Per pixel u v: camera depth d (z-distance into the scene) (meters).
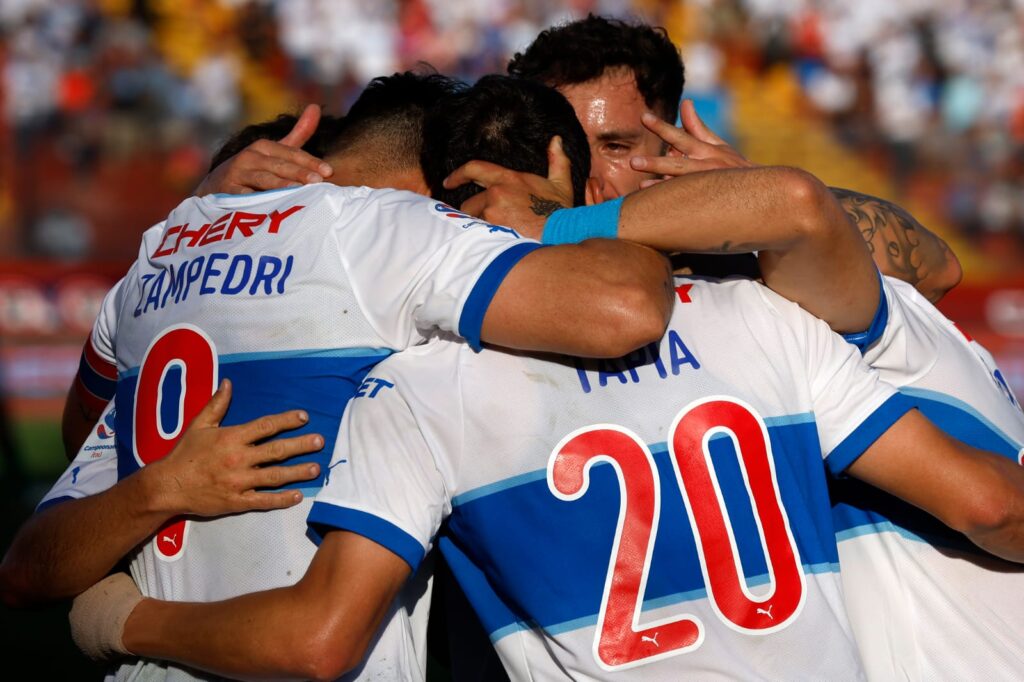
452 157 7.57
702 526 6.07
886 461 6.40
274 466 6.44
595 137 11.11
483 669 7.56
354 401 6.39
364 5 49.72
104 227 42.53
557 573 6.02
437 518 6.18
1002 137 51.09
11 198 41.75
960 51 52.66
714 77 50.94
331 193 6.96
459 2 50.56
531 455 6.11
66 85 44.03
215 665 6.08
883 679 6.64
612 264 6.10
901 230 8.05
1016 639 6.66
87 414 8.60
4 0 45.12
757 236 6.15
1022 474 6.52
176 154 44.66
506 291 6.13
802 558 6.20
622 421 6.16
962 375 7.16
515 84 7.67
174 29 47.22
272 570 6.34
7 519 21.00
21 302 37.28
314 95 48.88
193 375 6.74
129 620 6.44
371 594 5.90
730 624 5.99
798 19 52.28
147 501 6.39
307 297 6.58
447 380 6.30
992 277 45.44
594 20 11.51
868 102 51.59
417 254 6.46
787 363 6.45
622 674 5.93
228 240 6.96
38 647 15.09
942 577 6.74
